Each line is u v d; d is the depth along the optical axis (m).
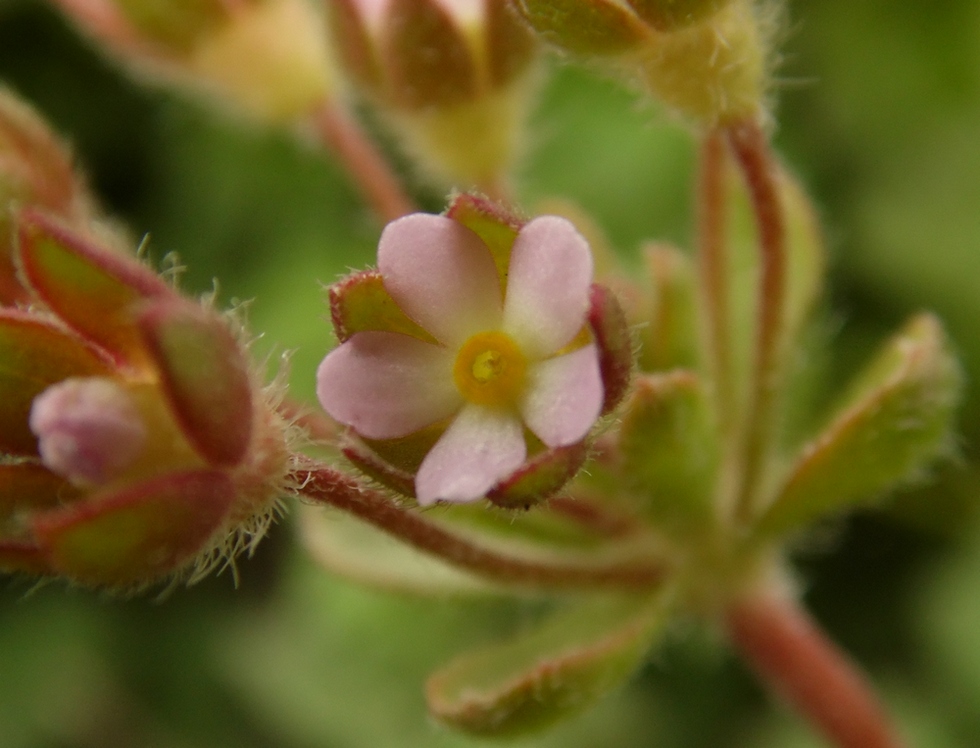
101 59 0.10
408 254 0.05
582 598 0.06
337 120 0.06
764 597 0.06
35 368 0.05
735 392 0.06
